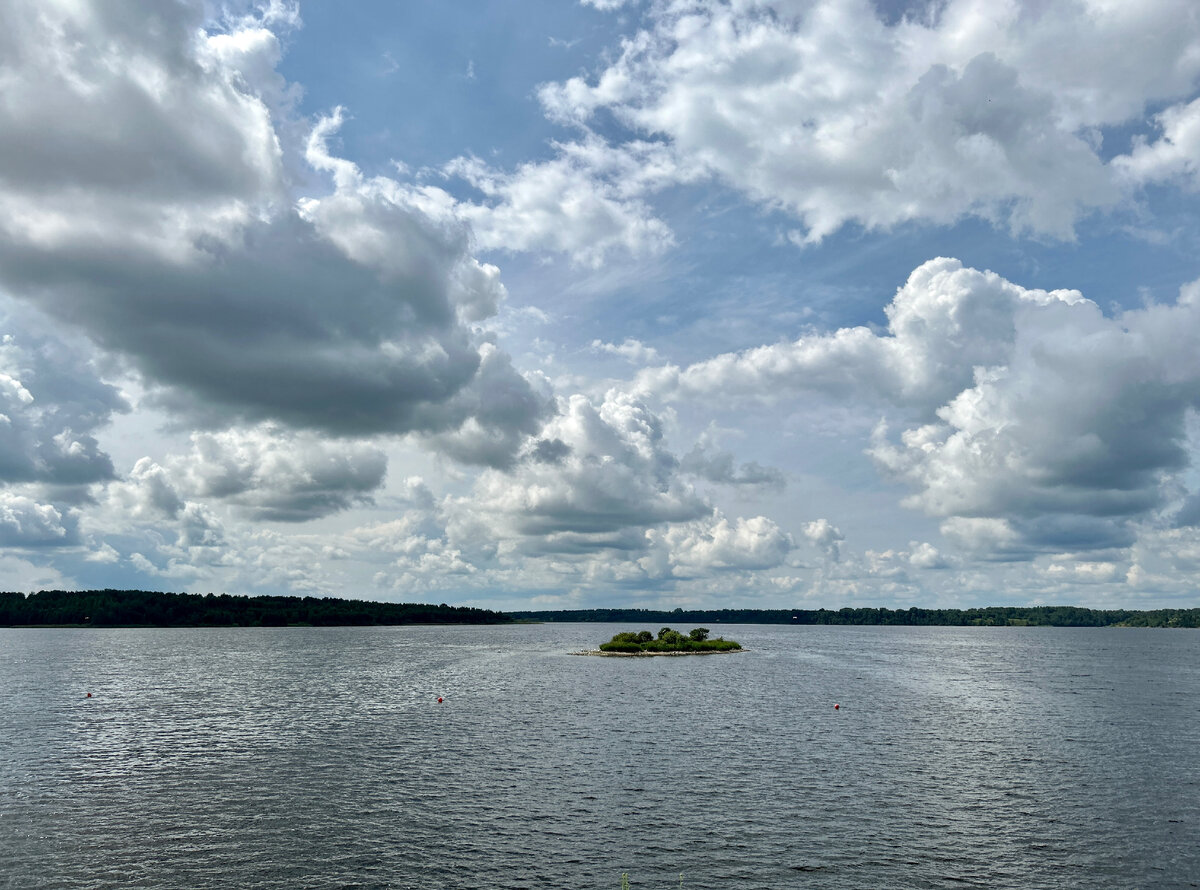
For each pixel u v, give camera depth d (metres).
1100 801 46.41
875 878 34.84
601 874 35.25
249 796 47.72
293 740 65.75
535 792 48.34
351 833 40.72
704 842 39.31
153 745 63.84
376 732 69.50
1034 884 34.25
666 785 50.06
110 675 127.88
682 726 72.56
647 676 123.88
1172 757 58.59
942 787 49.56
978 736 67.38
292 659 166.00
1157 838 39.94
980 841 39.50
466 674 128.00
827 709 84.31
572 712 81.88
